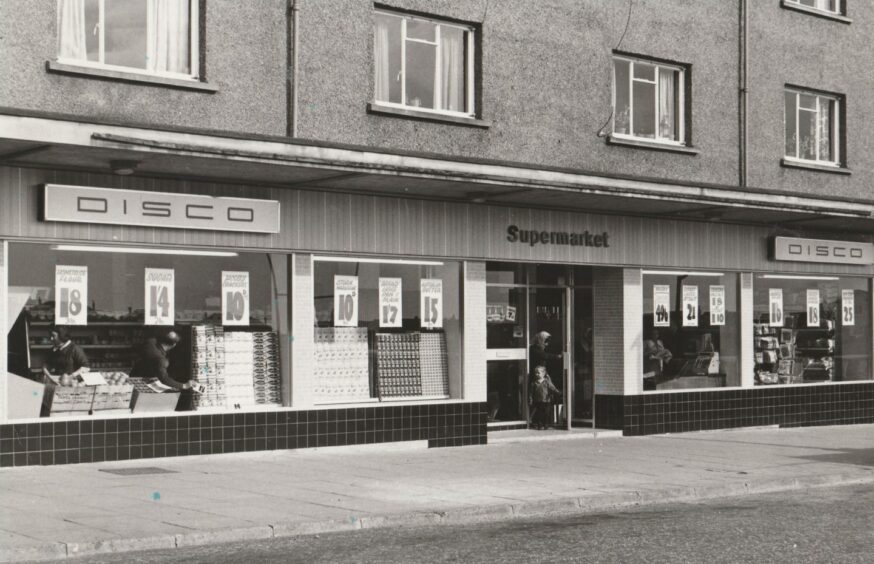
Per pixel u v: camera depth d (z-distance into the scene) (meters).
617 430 19.20
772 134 21.30
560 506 11.50
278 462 14.60
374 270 16.48
